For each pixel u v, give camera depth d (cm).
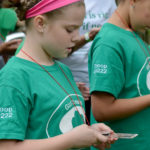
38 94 230
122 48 299
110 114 296
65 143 217
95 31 411
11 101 217
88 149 271
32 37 244
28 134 230
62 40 238
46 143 217
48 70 247
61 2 234
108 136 235
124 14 314
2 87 221
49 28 238
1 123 216
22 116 221
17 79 225
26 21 246
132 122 306
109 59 293
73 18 238
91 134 223
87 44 466
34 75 235
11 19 464
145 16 299
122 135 242
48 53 247
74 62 462
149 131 312
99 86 292
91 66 323
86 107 454
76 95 259
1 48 427
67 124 242
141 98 297
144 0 295
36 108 229
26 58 242
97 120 306
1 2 466
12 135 215
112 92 291
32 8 239
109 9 489
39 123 230
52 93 237
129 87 302
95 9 480
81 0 243
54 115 235
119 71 295
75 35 244
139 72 303
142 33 325
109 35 302
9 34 470
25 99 223
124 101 296
